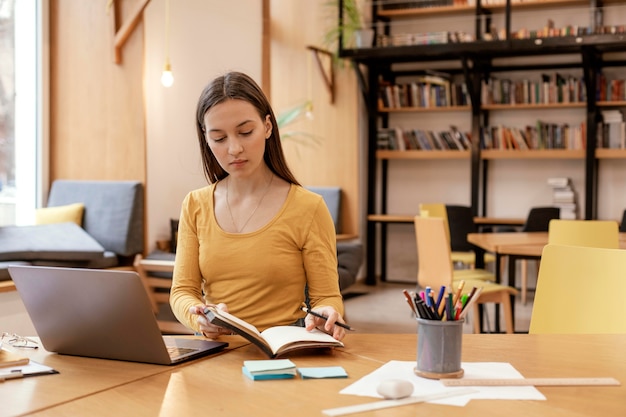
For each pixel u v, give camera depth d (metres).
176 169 6.07
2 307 4.39
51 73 5.96
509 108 7.84
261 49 6.75
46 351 1.91
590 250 2.38
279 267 2.11
